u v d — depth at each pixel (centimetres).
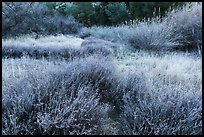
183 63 512
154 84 365
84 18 1694
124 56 672
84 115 282
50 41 1033
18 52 704
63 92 306
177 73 432
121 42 874
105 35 1067
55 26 1377
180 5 1158
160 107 293
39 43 917
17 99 286
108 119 303
